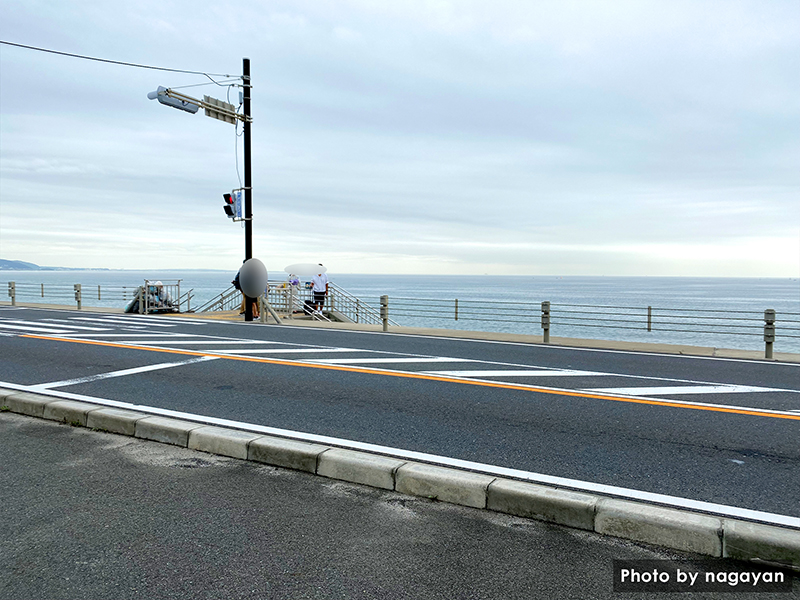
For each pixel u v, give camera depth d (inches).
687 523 130.8
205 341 485.7
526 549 128.3
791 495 158.6
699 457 191.5
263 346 458.9
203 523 138.4
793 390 307.9
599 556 126.0
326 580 113.2
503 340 538.3
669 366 391.2
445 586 111.6
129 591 108.5
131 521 138.9
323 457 174.6
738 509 148.6
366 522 140.9
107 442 204.7
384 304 604.4
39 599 105.4
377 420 234.7
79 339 487.5
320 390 291.7
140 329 581.9
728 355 455.8
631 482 167.8
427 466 165.8
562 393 290.7
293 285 866.8
